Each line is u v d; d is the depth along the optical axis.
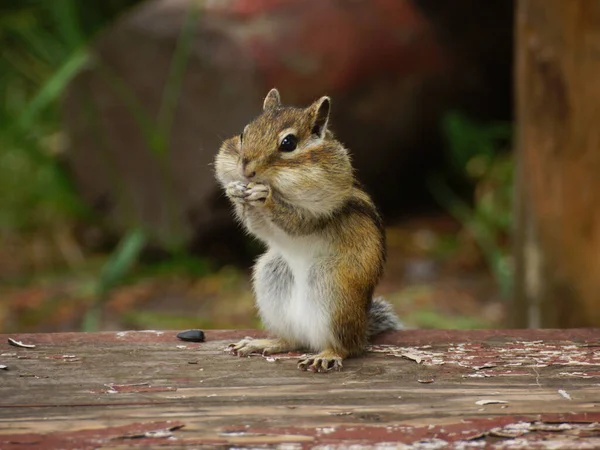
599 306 10.56
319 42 14.78
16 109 18.19
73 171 16.84
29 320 13.35
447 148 17.34
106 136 16.12
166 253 15.78
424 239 16.28
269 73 14.38
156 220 15.74
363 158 15.98
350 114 15.21
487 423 5.34
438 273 14.95
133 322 13.12
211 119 14.70
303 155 6.77
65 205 16.94
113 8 18.83
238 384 6.00
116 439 5.10
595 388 5.92
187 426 5.27
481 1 16.61
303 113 6.93
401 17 15.73
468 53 16.75
